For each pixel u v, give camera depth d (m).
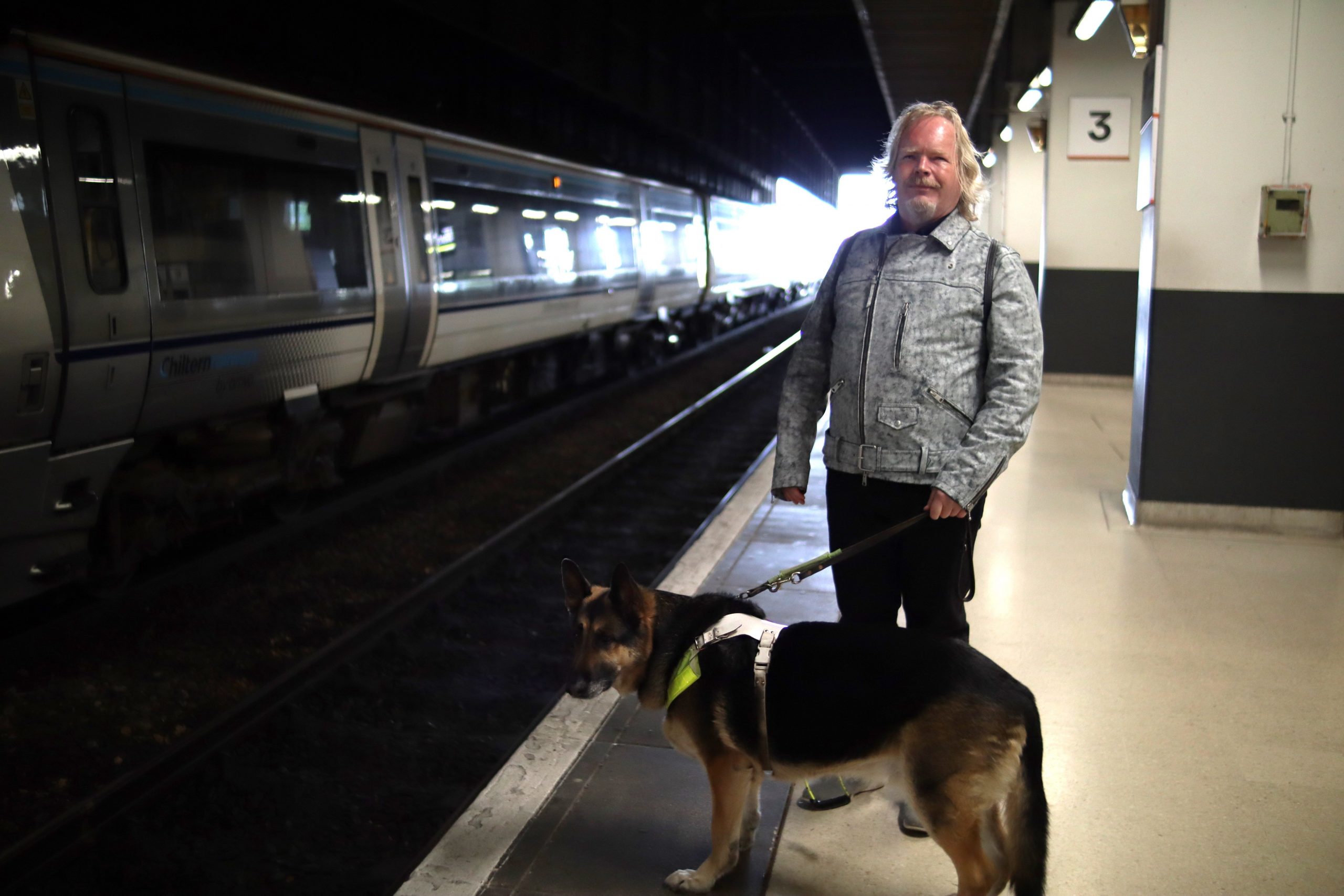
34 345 4.78
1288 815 3.13
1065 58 12.77
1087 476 8.02
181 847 3.46
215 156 6.38
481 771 4.09
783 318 34.09
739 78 30.55
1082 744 3.61
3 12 4.71
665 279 18.28
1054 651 4.46
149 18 9.59
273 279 6.93
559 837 3.09
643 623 2.80
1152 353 6.32
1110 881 2.81
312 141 7.50
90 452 5.33
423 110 9.50
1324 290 6.06
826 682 2.52
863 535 3.02
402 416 9.47
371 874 3.30
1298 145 5.99
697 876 2.79
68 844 3.32
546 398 14.80
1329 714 3.83
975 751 2.39
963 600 3.07
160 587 5.83
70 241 5.06
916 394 2.83
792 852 2.99
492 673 5.11
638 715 3.92
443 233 9.64
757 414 13.41
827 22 27.53
